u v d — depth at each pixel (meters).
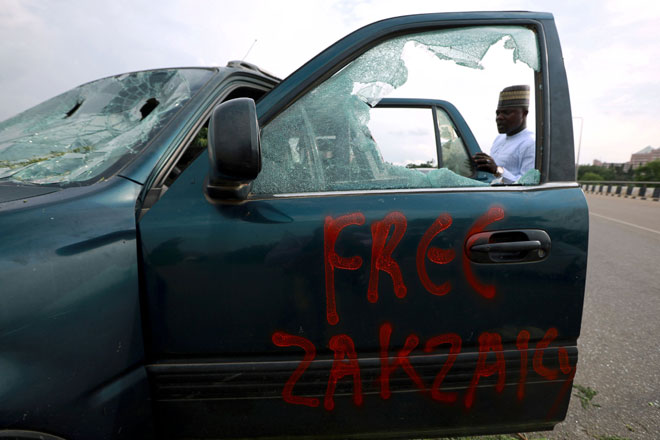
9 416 0.86
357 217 1.10
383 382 1.14
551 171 1.20
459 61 1.26
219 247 1.06
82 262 0.94
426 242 1.11
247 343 1.10
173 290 1.06
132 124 1.35
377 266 1.10
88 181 1.11
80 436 0.95
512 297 1.14
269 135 1.19
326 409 1.14
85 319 0.94
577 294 1.16
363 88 1.25
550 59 1.23
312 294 1.09
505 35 1.23
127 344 1.01
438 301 1.13
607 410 1.95
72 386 0.93
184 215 1.07
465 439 1.73
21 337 0.86
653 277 4.15
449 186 1.21
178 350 1.09
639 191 18.23
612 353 2.51
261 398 1.12
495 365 1.16
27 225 0.92
